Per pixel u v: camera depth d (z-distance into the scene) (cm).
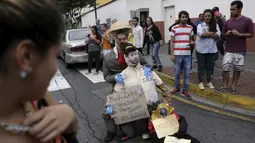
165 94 345
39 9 59
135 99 321
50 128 67
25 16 57
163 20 1424
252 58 835
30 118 66
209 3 1090
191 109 480
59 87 682
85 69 916
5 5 56
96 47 803
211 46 543
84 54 880
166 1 1374
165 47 1295
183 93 545
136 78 327
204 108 483
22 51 57
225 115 445
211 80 629
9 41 56
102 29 920
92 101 551
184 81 539
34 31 58
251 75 639
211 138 360
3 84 59
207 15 533
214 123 412
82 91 635
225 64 521
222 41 731
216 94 528
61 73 864
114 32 335
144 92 323
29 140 65
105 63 343
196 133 378
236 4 489
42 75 63
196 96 555
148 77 327
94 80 741
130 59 319
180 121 326
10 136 63
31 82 62
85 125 423
